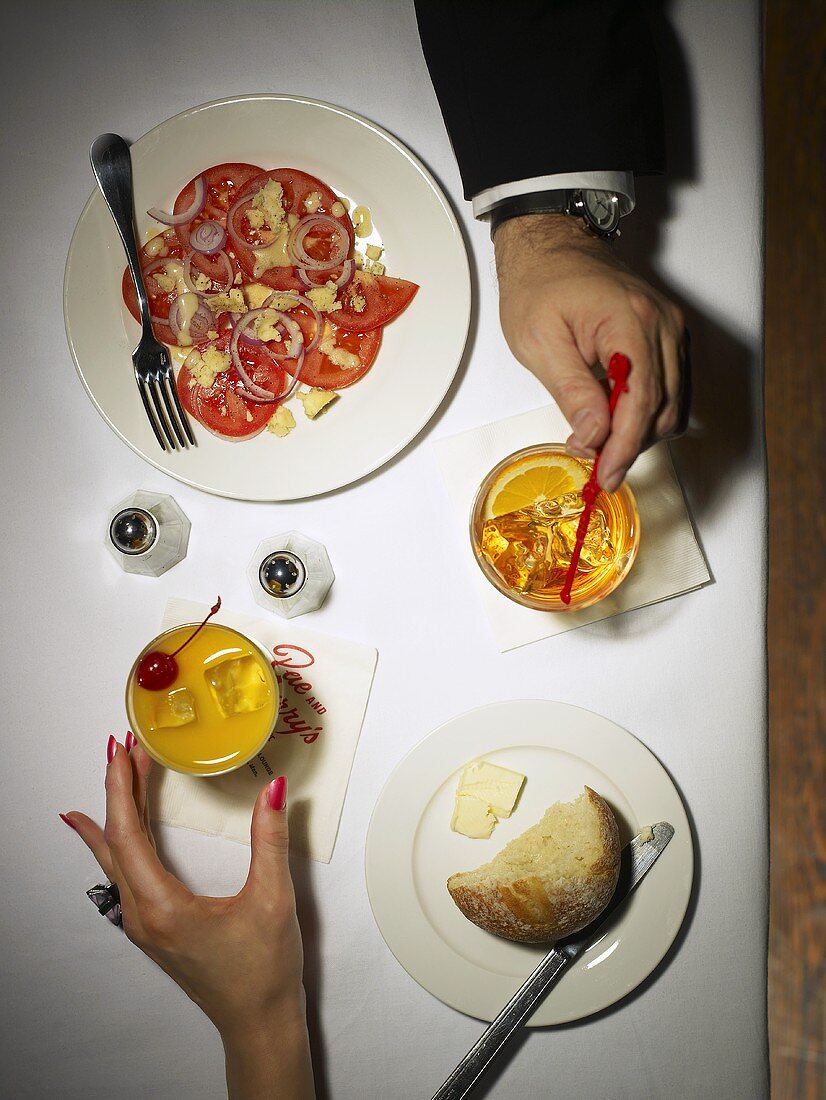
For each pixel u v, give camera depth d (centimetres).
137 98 89
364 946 88
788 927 84
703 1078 87
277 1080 82
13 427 90
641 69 81
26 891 89
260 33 89
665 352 74
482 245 89
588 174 81
